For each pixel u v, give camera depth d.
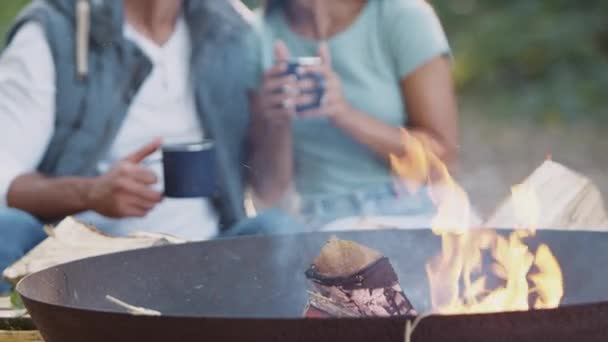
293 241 2.68
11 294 2.71
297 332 1.77
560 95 12.55
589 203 2.97
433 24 3.89
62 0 3.68
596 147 11.07
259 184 3.89
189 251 2.54
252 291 2.61
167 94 3.74
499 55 13.23
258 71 3.87
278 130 3.81
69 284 2.26
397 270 2.71
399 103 3.88
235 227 3.43
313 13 3.91
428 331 1.76
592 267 2.54
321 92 3.69
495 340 1.78
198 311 2.53
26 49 3.65
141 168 3.49
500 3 13.68
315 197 3.79
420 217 3.61
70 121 3.68
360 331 1.76
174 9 3.76
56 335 2.01
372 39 3.86
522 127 12.09
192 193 3.50
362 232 2.73
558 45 13.09
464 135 11.80
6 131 3.61
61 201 3.52
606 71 12.80
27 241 3.24
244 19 3.93
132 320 1.85
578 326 1.80
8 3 10.50
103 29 3.66
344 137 3.79
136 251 2.46
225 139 3.80
